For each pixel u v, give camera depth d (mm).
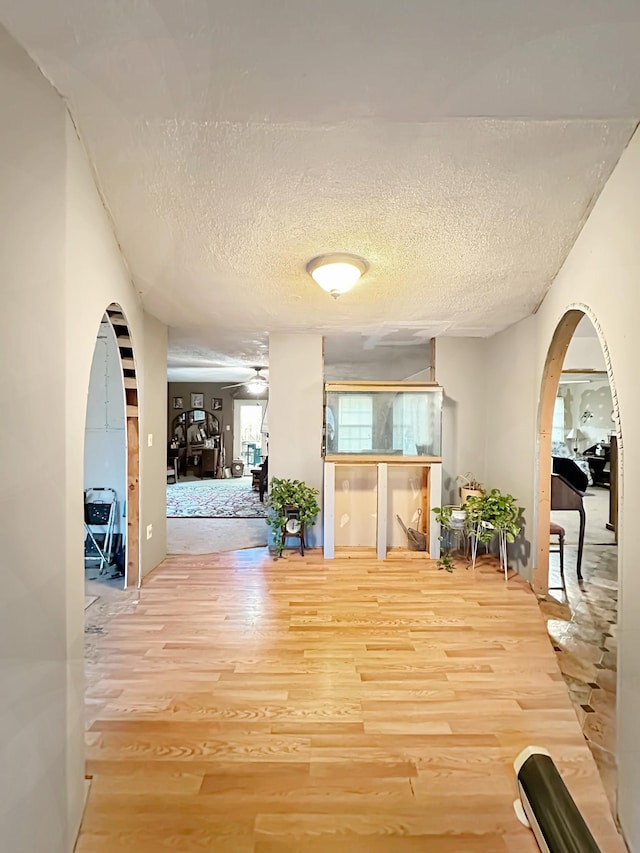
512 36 1455
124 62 1546
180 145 1945
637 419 1770
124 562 4145
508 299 3496
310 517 4609
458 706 2244
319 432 4871
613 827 1665
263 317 4062
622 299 1959
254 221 2480
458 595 3621
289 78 1619
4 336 1277
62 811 1521
